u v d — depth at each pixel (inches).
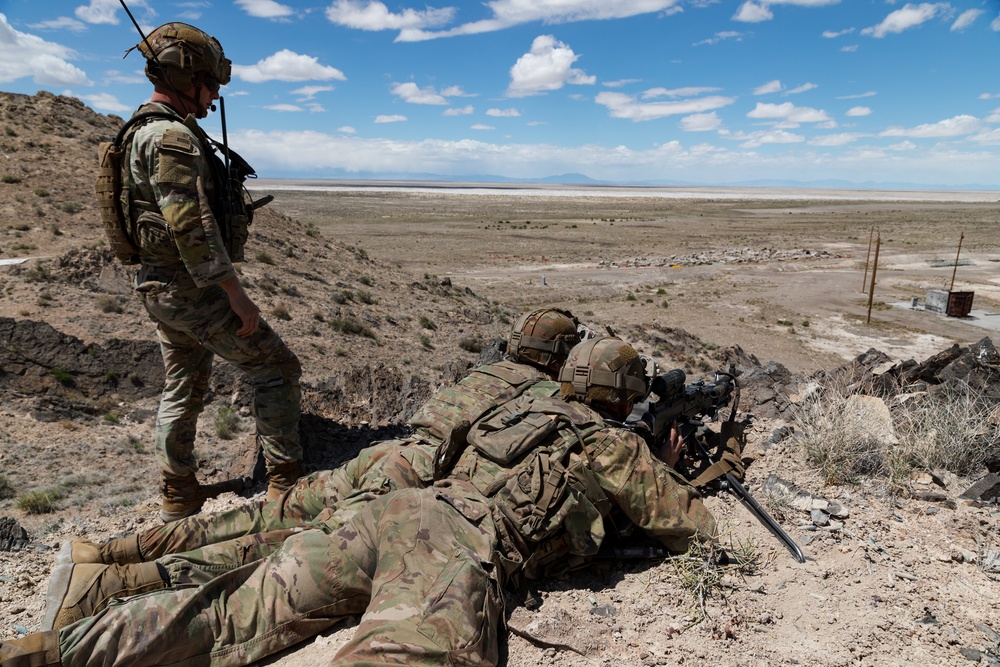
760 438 197.8
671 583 124.7
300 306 742.5
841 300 1633.9
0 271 597.3
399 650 90.3
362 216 4293.8
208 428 375.2
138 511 217.0
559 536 121.3
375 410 274.7
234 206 155.6
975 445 173.5
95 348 418.0
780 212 5674.2
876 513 151.6
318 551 107.5
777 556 134.0
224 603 102.6
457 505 114.2
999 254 2529.5
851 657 105.5
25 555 168.6
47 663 90.0
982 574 127.9
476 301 1075.3
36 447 330.6
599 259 2335.1
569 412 129.0
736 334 1269.7
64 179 925.2
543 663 103.7
